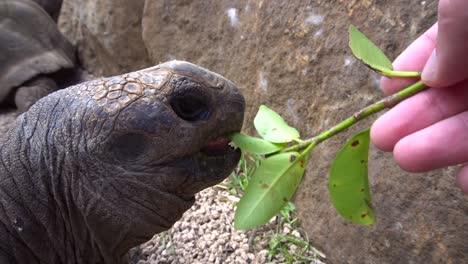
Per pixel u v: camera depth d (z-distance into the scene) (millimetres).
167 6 896
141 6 977
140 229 478
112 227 478
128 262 616
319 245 684
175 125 429
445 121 360
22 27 1135
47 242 500
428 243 565
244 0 772
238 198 757
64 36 1225
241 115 451
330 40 651
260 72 750
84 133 448
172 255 680
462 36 315
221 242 689
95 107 442
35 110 492
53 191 478
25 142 485
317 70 668
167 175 445
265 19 732
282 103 726
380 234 607
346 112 635
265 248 685
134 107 430
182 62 449
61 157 464
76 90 466
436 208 552
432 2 551
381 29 595
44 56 1124
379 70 358
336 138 647
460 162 365
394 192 588
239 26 783
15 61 1103
